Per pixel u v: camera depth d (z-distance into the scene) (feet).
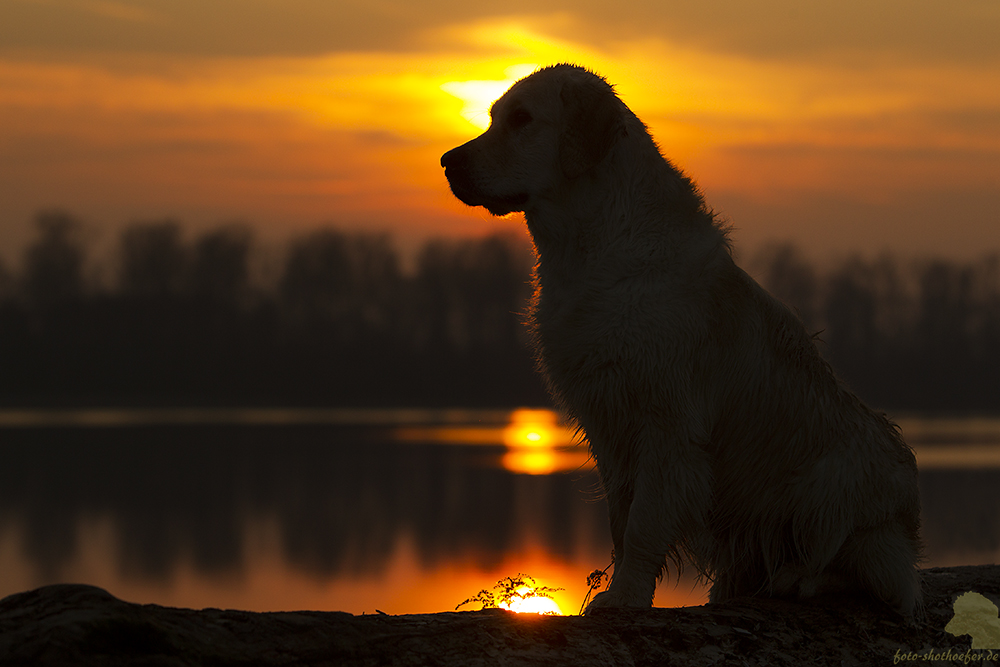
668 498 12.80
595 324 13.08
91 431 275.59
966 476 141.18
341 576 84.33
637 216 13.38
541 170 14.01
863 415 13.92
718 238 13.61
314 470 183.01
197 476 177.68
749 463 13.47
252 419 351.87
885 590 13.12
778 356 13.50
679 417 12.79
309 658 9.17
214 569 91.61
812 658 11.66
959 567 16.40
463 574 80.23
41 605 8.71
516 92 14.39
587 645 10.64
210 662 8.61
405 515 126.82
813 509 13.21
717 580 14.94
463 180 14.21
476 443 239.91
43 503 148.05
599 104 13.71
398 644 9.78
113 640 8.20
